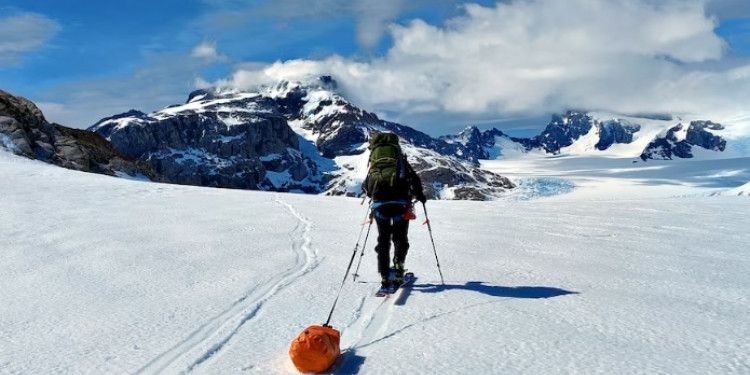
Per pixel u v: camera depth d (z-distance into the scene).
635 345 4.11
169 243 9.33
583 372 3.61
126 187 21.78
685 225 12.12
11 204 14.11
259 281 6.63
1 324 4.97
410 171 6.43
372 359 3.98
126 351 4.27
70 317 5.18
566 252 8.68
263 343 4.41
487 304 5.39
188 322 5.00
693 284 6.31
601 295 5.75
